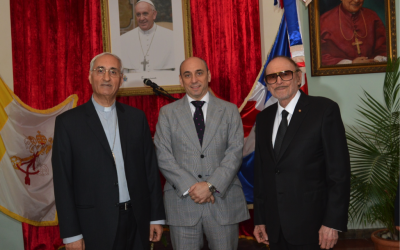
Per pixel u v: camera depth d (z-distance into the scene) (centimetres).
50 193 304
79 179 167
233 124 210
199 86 208
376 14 308
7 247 309
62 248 306
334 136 165
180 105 215
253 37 303
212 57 306
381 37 308
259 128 191
